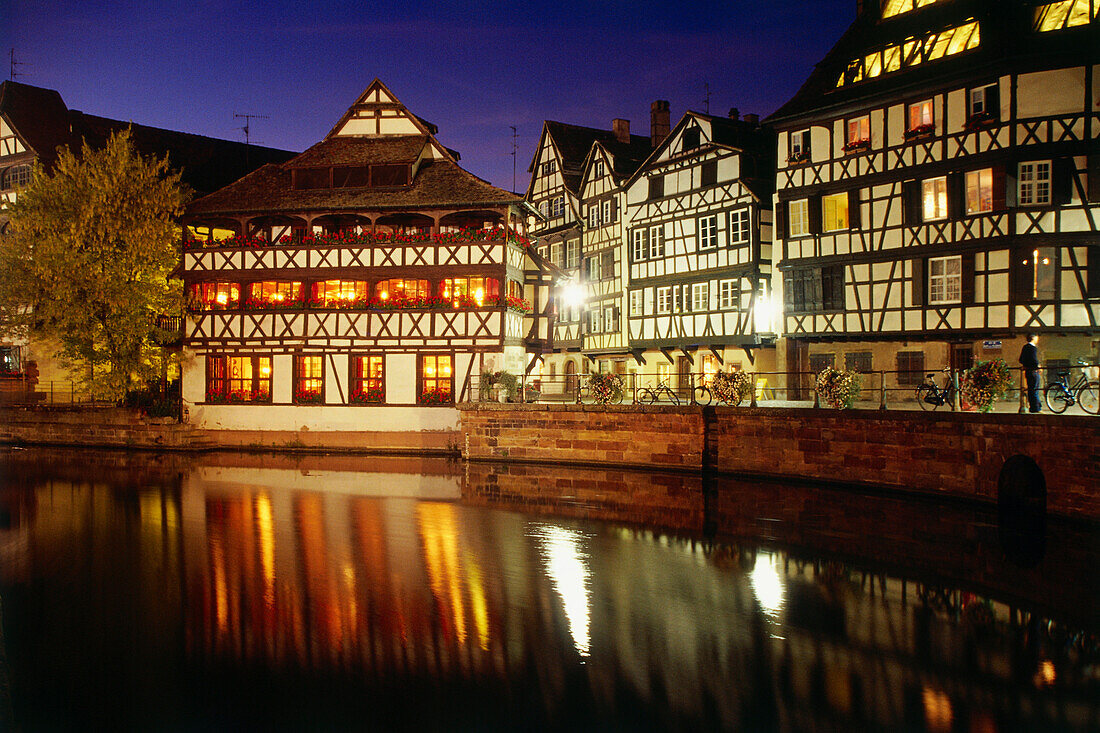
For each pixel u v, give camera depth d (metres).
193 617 11.51
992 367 16.97
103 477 23.06
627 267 35.84
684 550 15.02
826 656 10.14
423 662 9.98
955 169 23.67
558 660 10.06
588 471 23.56
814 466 20.25
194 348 29.61
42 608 11.89
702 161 31.59
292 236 29.30
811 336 27.30
